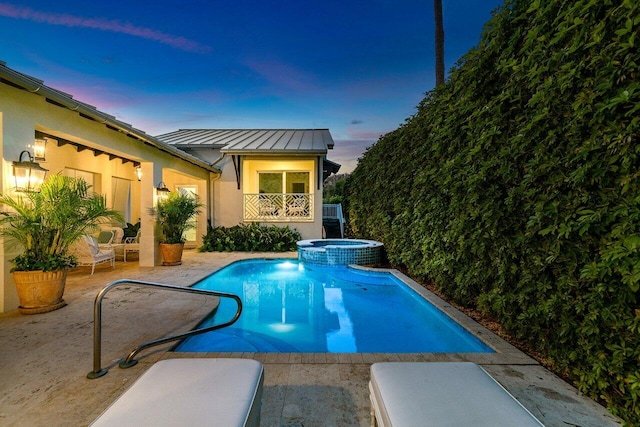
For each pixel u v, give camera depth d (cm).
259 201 1244
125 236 982
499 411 146
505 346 331
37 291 432
